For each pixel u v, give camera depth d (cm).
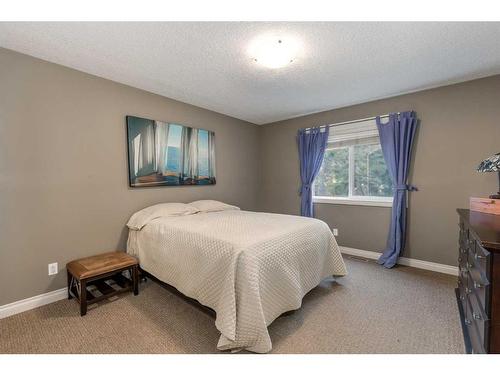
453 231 265
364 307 199
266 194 445
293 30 167
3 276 186
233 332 141
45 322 178
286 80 253
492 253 106
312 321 180
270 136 436
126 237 263
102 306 202
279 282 171
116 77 243
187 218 250
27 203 197
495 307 106
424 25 162
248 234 183
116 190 254
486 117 244
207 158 349
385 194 318
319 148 364
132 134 263
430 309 195
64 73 216
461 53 199
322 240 229
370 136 325
